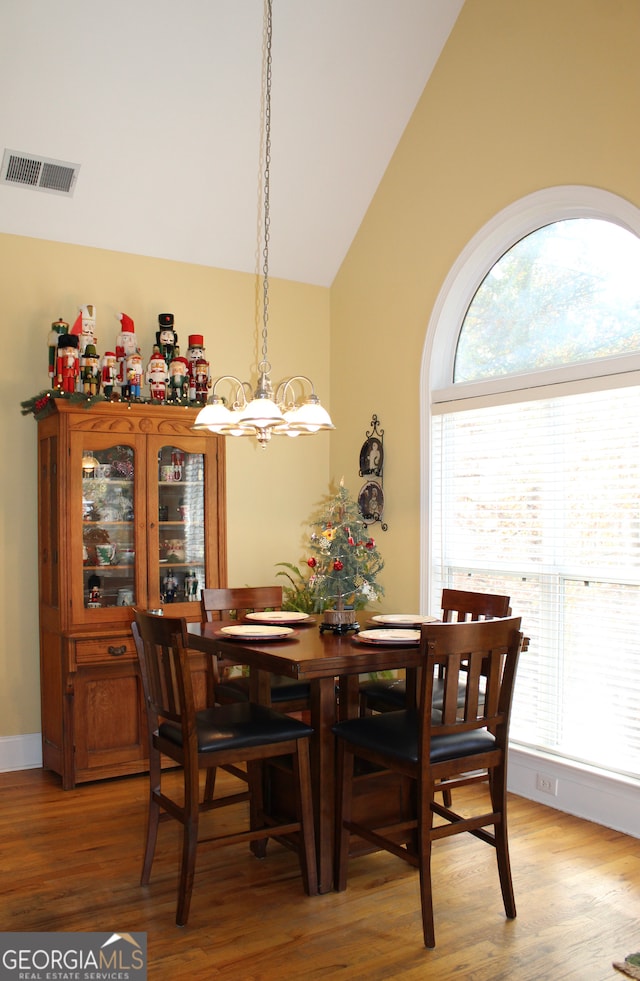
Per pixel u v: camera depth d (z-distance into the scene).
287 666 2.40
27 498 3.97
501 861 2.46
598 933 2.35
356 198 4.54
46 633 3.87
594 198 3.24
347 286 4.82
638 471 3.11
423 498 4.14
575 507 3.38
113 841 3.03
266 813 2.97
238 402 3.01
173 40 3.53
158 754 2.68
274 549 4.77
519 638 2.47
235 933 2.35
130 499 3.84
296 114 4.02
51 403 3.64
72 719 3.63
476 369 3.97
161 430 3.90
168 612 3.88
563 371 3.39
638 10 3.06
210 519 4.06
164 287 4.39
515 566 3.65
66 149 3.75
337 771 2.65
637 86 3.06
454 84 3.97
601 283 3.32
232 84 3.78
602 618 3.25
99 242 4.17
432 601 4.11
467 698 2.41
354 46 3.84
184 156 3.99
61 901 2.55
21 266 3.97
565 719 3.41
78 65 3.48
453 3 3.88
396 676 4.20
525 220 3.64
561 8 3.40
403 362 4.32
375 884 2.68
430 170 4.14
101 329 4.18
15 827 3.17
